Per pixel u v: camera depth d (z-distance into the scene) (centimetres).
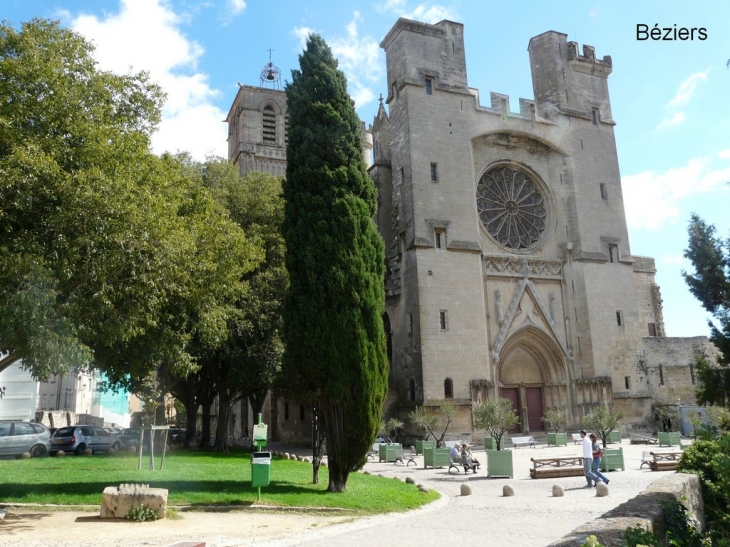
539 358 4381
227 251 2070
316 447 1995
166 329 1778
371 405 1802
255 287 3191
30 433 3117
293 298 1886
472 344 3912
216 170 3734
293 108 2067
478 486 2111
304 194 1953
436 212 4031
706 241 2245
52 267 1372
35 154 1361
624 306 4506
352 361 1791
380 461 3034
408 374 3891
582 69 4934
